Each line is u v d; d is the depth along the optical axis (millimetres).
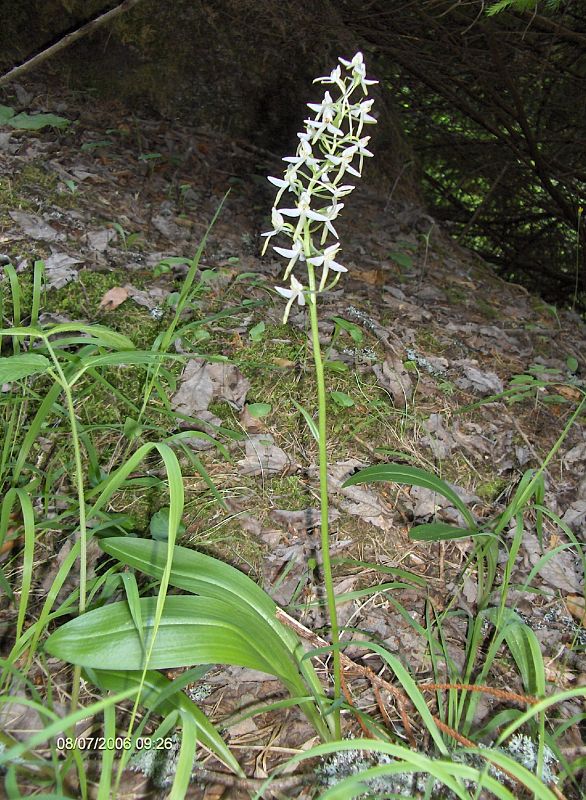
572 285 9375
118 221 4328
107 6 5523
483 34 7438
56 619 2332
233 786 1945
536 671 1955
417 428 3410
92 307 3545
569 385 3916
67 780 1886
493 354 4234
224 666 2309
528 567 2873
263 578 2643
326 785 1959
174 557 2141
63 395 3096
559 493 3299
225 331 3674
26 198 4172
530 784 1341
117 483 1979
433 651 2361
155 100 5859
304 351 3646
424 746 2121
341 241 5207
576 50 7953
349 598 2330
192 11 5672
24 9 5469
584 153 9094
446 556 2883
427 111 9414
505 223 9688
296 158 1770
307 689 2051
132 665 1760
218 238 4652
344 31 6504
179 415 2967
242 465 3033
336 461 3143
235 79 5965
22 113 4895
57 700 2107
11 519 2631
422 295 4793
